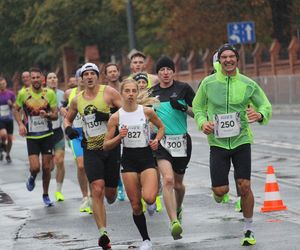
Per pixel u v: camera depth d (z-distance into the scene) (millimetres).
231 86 19641
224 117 19609
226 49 19609
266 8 92875
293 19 92750
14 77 135250
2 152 47375
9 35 134250
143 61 26781
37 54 133750
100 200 20500
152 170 19734
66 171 38312
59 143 29438
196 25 97375
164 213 25016
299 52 84875
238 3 94375
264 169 34281
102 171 20797
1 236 22625
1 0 131500
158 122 20203
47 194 28328
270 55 88625
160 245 19984
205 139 52000
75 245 20766
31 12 124500
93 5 118688
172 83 21688
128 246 20172
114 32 120250
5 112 45719
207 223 22750
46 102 28531
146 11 109812
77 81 26750
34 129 28438
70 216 25594
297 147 43125
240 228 21703
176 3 99000
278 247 18812
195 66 102625
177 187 21656
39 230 23297
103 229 20031
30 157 28609
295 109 77062
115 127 19984
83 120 21125
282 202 24500
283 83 78875
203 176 33500
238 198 24422
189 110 21328
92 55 114812
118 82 27422
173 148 21172
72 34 119500
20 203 29172
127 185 19703
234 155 19734
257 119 19531
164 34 109125
